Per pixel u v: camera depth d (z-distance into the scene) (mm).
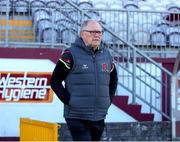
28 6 19188
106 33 19641
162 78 19453
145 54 19453
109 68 9633
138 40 20750
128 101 18609
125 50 19516
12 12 18984
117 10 20203
